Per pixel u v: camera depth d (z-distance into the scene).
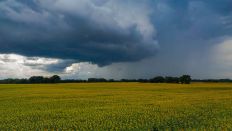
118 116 24.34
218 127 18.34
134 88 76.06
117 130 18.64
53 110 29.62
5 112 28.47
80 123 21.23
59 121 22.34
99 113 26.53
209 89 72.00
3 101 40.16
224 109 28.08
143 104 34.03
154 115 24.31
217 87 81.25
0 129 19.44
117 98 43.41
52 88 75.94
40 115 26.11
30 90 66.62
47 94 52.47
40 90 66.44
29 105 34.94
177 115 24.02
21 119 23.97
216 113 25.19
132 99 41.53
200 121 21.12
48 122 21.97
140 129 18.92
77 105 34.34
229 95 49.12
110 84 103.00
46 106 33.72
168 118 22.47
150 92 58.75
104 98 43.56
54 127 20.12
